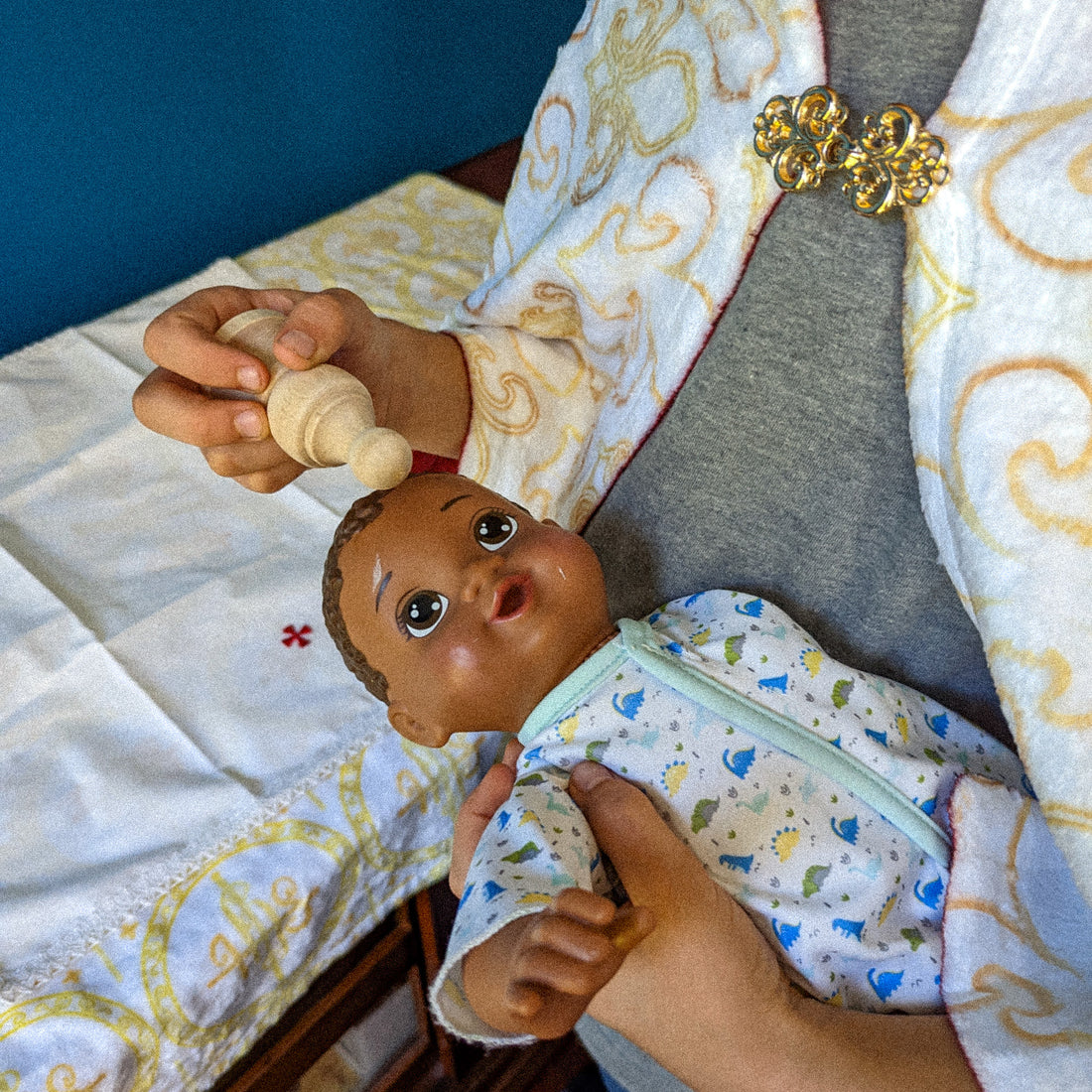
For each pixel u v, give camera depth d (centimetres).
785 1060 58
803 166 62
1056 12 52
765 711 69
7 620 119
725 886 65
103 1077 89
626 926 48
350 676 117
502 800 71
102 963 93
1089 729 53
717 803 66
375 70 193
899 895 68
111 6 151
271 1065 108
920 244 58
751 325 68
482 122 225
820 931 65
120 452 140
